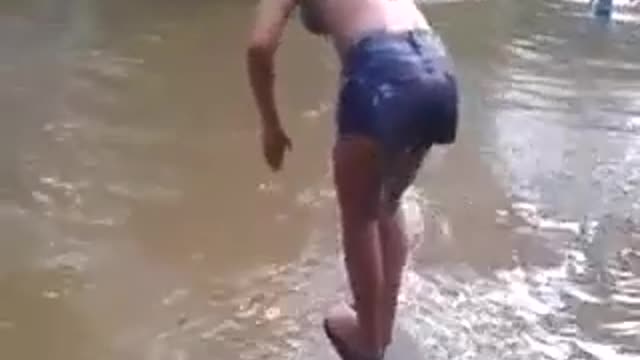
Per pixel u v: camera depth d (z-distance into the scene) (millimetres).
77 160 3963
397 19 2494
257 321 2928
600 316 3014
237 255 3307
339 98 2488
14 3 6008
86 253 3303
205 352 2773
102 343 2824
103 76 4863
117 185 3771
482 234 3496
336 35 2523
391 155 2441
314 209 3635
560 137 4383
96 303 3023
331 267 3234
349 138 2438
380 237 2564
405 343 2799
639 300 3117
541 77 5105
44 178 3809
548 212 3697
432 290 3096
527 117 4582
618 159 4188
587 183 3957
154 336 2855
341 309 2646
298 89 4773
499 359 2758
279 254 3318
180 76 4898
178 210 3600
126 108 4492
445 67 2484
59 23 5668
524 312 3012
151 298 3053
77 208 3596
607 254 3396
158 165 3943
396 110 2404
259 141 4188
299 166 3963
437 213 3637
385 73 2418
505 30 5871
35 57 5090
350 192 2463
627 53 5523
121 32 5535
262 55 2438
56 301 3035
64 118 4352
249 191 3756
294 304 3020
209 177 3855
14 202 3621
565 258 3359
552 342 2861
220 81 4848
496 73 5125
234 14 5957
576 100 4805
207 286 3119
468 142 4289
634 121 4586
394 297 2596
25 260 3246
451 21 6031
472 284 3156
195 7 6055
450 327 2898
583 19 6125
